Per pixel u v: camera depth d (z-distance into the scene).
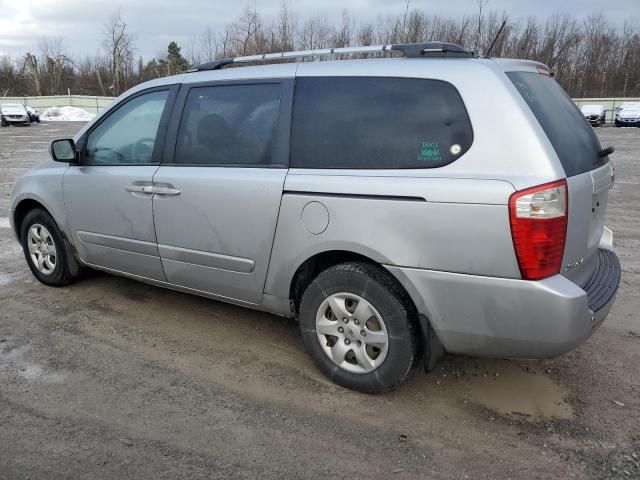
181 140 3.87
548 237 2.66
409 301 3.06
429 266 2.89
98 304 4.65
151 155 4.02
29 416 3.09
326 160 3.24
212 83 3.80
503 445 2.86
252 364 3.68
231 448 2.83
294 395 3.31
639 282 5.23
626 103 37.00
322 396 3.30
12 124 35.69
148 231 4.02
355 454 2.80
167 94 4.01
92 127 4.45
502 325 2.80
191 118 3.85
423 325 3.00
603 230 3.74
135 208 4.05
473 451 2.82
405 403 3.23
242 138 3.59
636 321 4.32
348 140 3.18
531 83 3.12
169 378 3.50
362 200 3.03
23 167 13.98
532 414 3.12
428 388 3.38
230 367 3.64
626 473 2.65
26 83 66.12
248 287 3.63
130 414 3.12
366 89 3.19
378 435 2.95
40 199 4.74
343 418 3.09
